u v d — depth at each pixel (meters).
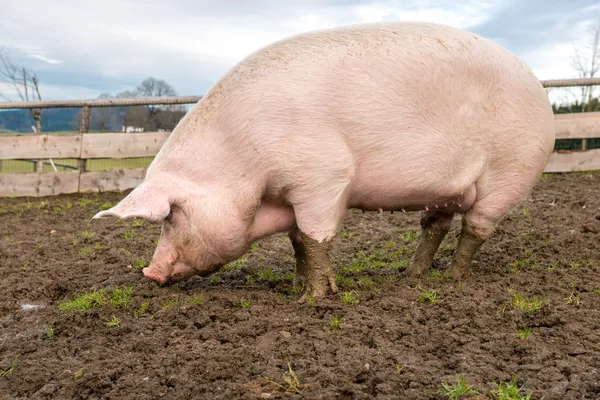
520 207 5.20
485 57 3.30
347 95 3.13
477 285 3.48
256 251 4.44
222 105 3.20
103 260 4.27
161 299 3.31
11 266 4.20
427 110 3.21
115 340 3.02
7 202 6.45
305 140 3.11
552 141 3.51
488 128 3.34
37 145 6.79
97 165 10.07
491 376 2.62
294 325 3.01
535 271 3.72
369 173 3.23
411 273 3.76
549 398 2.49
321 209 3.19
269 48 3.25
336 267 4.08
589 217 4.80
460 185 3.35
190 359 2.80
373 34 3.23
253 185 3.18
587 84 6.91
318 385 2.57
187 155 3.23
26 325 3.28
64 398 2.66
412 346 2.86
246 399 2.52
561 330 2.97
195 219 3.22
